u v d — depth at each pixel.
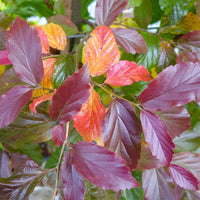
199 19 0.41
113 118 0.29
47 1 0.54
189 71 0.27
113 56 0.30
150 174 0.35
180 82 0.27
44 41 0.33
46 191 0.33
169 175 0.35
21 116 0.33
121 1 0.35
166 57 0.44
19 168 0.30
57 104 0.25
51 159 0.42
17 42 0.26
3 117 0.26
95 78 0.38
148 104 0.29
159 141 0.28
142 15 0.47
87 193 0.33
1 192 0.27
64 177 0.26
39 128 0.33
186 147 0.43
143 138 0.37
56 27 0.35
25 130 0.33
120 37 0.36
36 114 0.33
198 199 0.41
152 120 0.29
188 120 0.36
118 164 0.24
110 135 0.29
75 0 0.44
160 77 0.28
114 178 0.24
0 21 0.38
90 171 0.24
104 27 0.30
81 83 0.24
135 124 0.29
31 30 0.26
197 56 0.41
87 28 0.69
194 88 0.27
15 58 0.26
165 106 0.28
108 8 0.35
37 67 0.27
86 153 0.25
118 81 0.31
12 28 0.25
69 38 0.46
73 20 0.45
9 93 0.27
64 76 0.35
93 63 0.30
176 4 0.43
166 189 0.34
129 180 0.24
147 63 0.44
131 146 0.29
